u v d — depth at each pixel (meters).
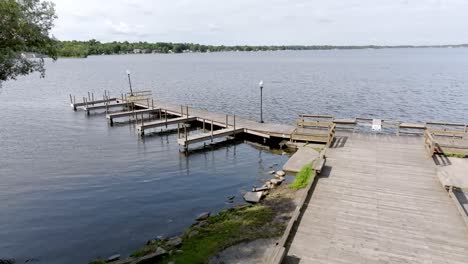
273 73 88.00
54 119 33.47
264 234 11.05
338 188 12.41
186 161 21.02
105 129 29.45
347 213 10.61
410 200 11.38
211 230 11.77
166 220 13.54
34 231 12.91
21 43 12.77
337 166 14.63
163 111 33.12
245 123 26.77
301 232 9.62
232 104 42.03
